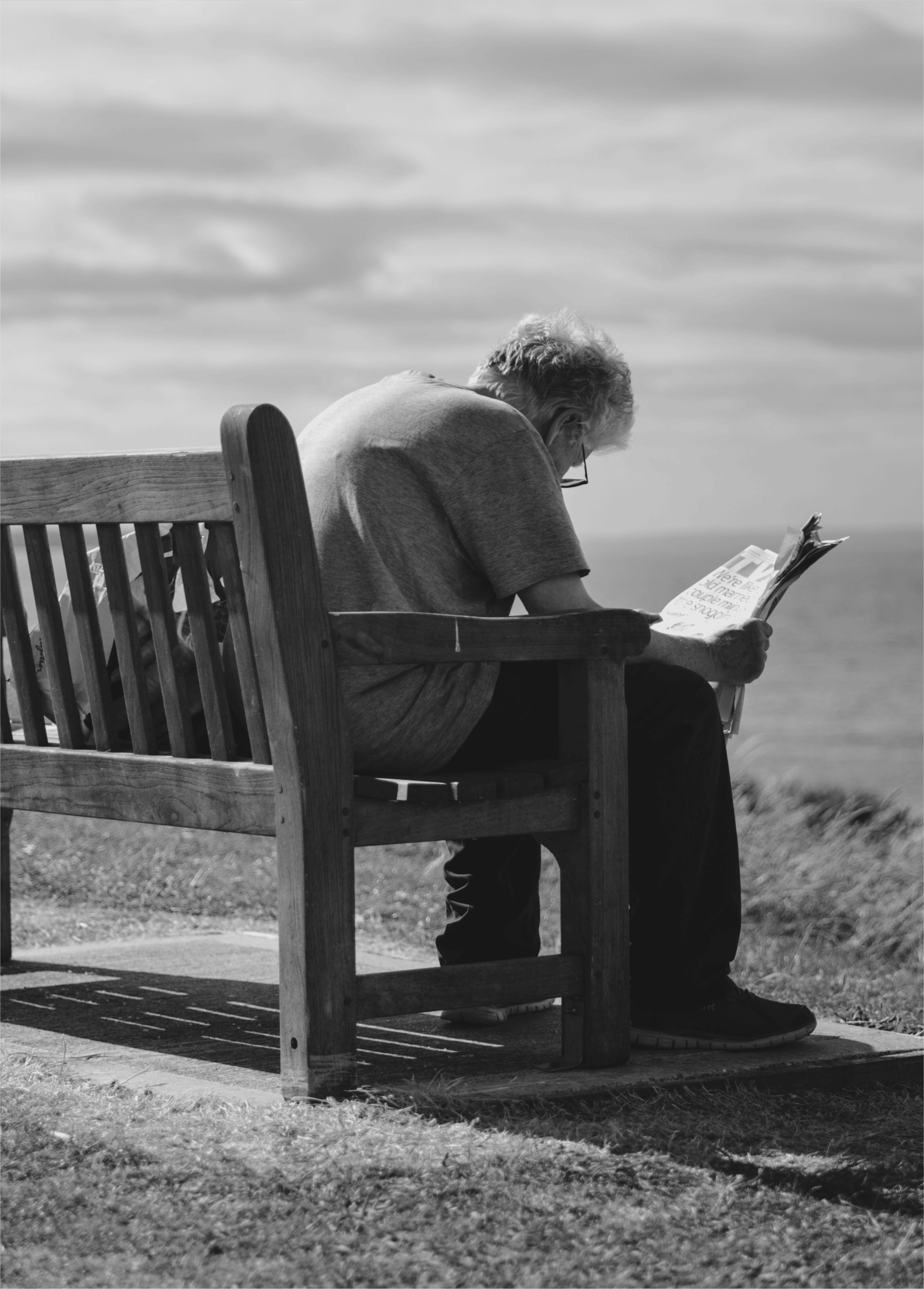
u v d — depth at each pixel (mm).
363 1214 5129
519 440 7164
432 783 6418
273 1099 6469
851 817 21484
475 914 8531
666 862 7379
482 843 8461
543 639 6789
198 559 6750
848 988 10570
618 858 7051
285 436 6258
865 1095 7051
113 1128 5844
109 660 7699
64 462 7086
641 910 7480
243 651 6582
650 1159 5750
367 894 14305
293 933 6309
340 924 6332
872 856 18547
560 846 7051
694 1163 5754
